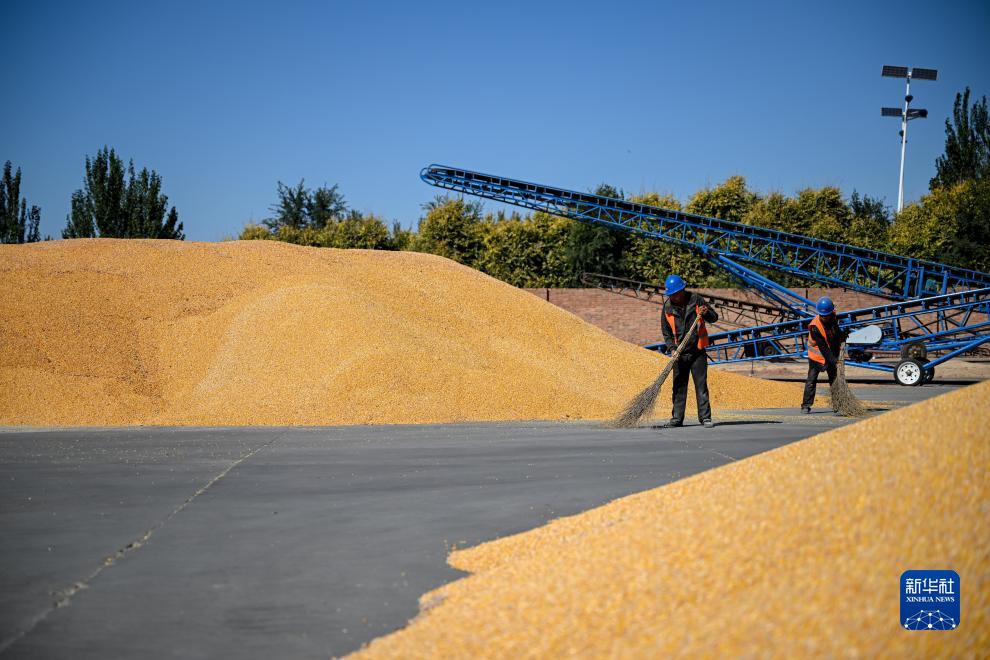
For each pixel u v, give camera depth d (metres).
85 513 5.36
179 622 3.34
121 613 3.45
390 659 2.80
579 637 2.62
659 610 2.66
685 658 2.34
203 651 3.04
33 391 12.34
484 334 15.86
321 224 52.16
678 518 3.40
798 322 25.11
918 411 3.54
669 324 10.60
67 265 15.93
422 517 5.21
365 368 12.83
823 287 38.03
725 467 4.12
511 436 9.62
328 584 3.83
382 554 4.35
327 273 16.70
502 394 12.99
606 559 3.20
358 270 17.33
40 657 2.97
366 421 11.92
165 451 8.37
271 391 12.70
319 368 13.12
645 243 41.53
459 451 8.25
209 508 5.51
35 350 13.18
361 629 3.24
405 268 18.08
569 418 12.76
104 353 13.59
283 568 4.10
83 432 10.45
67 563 4.19
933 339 24.02
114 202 43.25
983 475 2.76
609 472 6.77
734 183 44.50
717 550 2.94
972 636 2.20
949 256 40.62
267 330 14.12
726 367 30.83
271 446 8.77
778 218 43.81
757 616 2.45
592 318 37.16
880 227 46.56
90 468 7.22
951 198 43.34
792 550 2.77
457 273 18.38
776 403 15.26
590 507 5.41
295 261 17.30
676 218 31.48
